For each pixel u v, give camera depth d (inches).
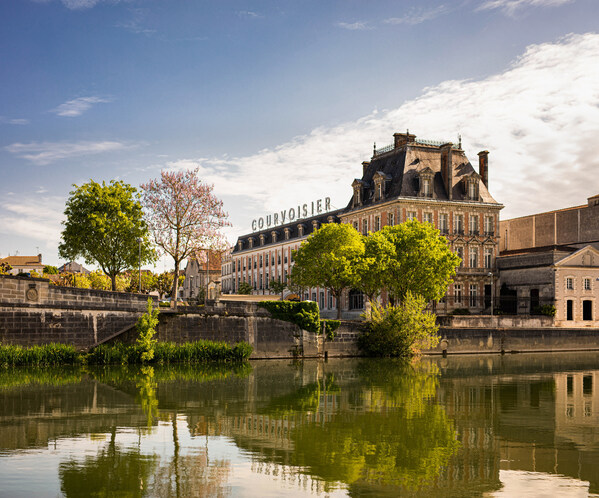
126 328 1817.2
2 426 863.1
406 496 579.2
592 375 1632.6
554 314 2736.2
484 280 3043.8
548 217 3270.2
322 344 2095.2
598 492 598.5
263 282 4409.5
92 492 575.8
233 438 800.9
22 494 568.1
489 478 637.9
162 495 571.2
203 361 1867.6
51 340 1668.3
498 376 1587.1
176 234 2389.3
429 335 2186.3
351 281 2356.1
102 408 1013.8
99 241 2279.8
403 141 3164.4
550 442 801.6
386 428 876.6
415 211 2950.3
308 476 636.7
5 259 5664.4
